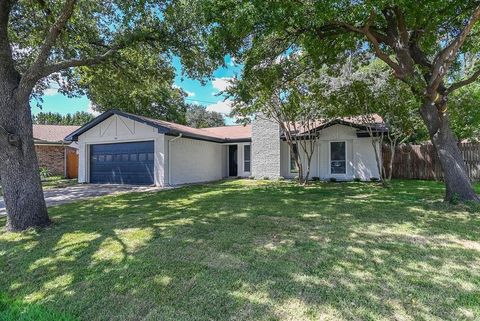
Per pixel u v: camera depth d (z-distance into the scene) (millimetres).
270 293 2957
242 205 7656
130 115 14000
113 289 3127
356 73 12000
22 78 5633
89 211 7289
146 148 14008
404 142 14664
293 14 6133
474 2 6664
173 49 8938
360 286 3057
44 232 5344
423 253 3955
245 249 4230
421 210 6652
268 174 16250
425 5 6266
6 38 5605
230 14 6258
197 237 4844
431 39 7977
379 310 2602
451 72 9891
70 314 2686
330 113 11711
